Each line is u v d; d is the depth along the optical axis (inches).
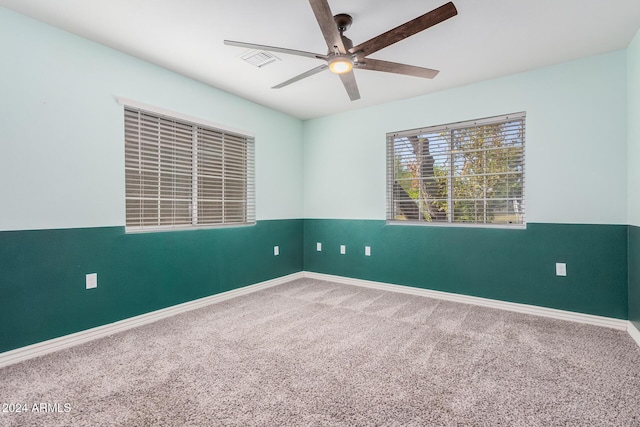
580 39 97.3
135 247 108.3
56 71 89.6
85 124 95.6
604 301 107.1
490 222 131.0
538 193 118.6
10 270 81.7
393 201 157.4
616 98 104.9
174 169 122.3
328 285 166.9
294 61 110.9
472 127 134.8
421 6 80.1
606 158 106.8
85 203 95.7
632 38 96.7
